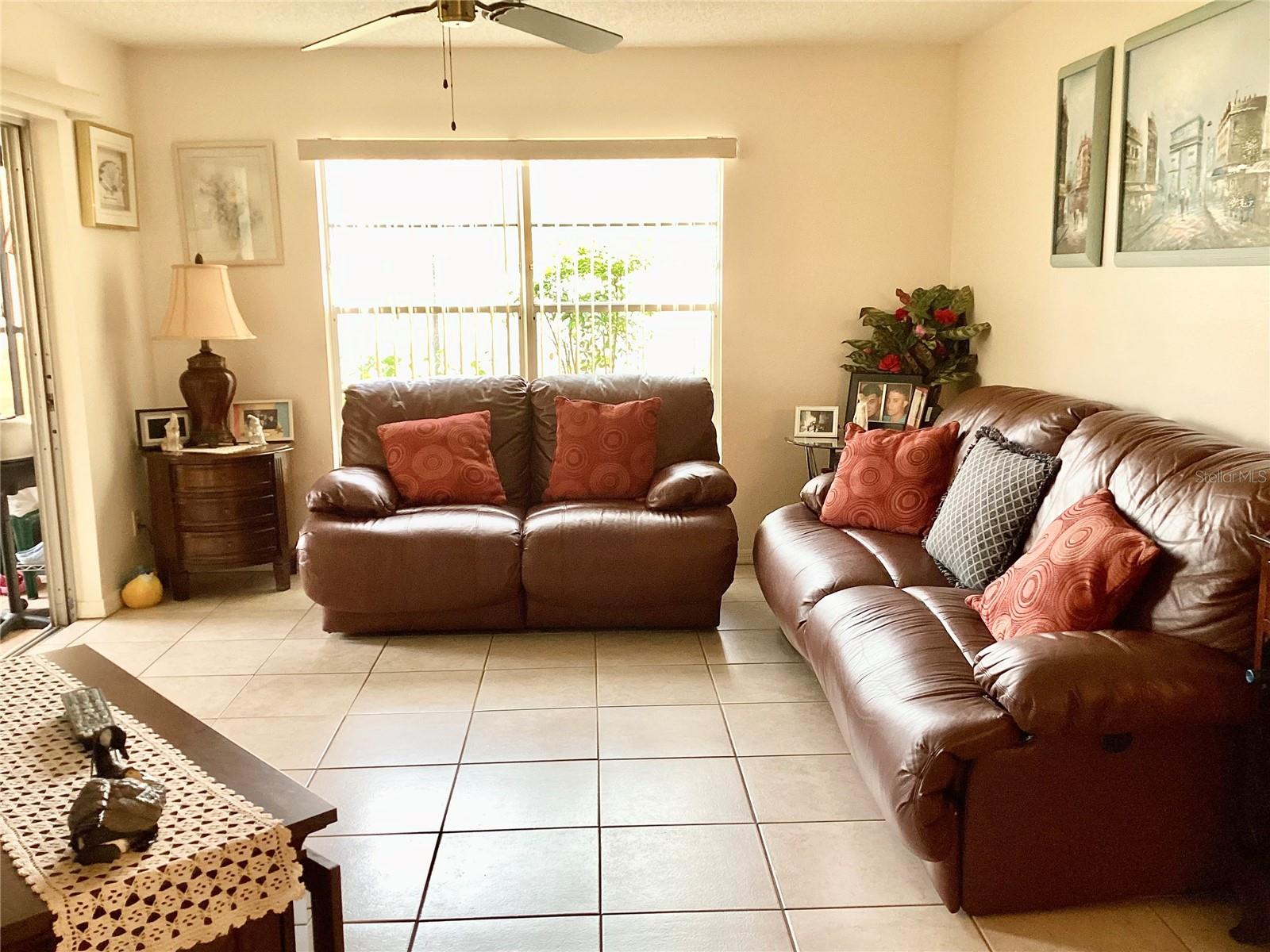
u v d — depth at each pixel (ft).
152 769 6.10
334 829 8.64
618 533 12.98
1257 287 9.07
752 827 8.64
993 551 10.23
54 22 13.44
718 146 15.89
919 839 7.20
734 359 16.63
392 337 16.65
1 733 6.67
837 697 9.08
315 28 14.35
